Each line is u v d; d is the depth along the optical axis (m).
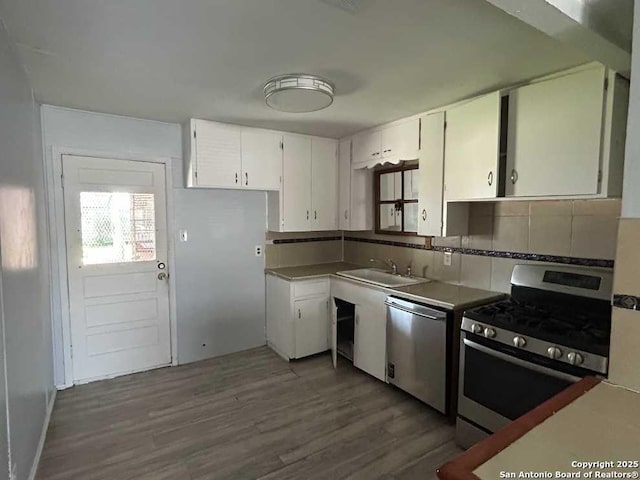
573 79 1.86
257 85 2.25
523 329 1.87
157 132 3.19
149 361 3.27
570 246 2.22
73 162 2.86
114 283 3.09
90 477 1.94
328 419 2.48
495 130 2.21
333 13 1.44
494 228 2.64
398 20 1.50
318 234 4.16
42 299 2.37
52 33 1.60
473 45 1.72
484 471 0.81
